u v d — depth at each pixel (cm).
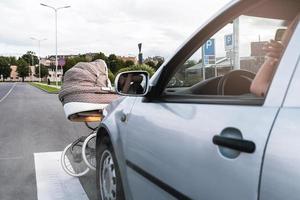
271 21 314
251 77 335
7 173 583
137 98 339
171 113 267
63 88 499
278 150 170
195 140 227
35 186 517
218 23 251
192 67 394
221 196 201
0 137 911
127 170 330
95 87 483
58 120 1242
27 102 2209
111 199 381
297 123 168
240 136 192
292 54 187
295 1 271
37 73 16975
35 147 781
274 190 167
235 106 211
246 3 233
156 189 274
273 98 188
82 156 503
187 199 232
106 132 387
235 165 192
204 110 233
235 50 369
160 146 267
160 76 300
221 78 339
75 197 470
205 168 215
